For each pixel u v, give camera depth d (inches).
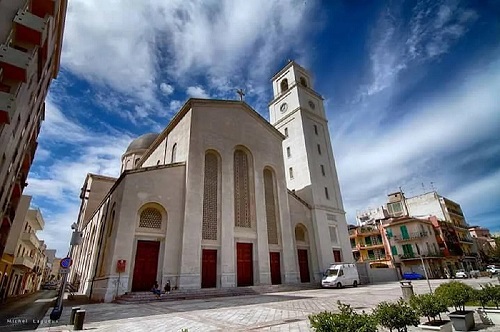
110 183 1567.4
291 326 299.9
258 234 894.4
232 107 1037.8
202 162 866.1
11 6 322.0
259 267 849.5
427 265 1524.4
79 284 1169.4
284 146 1370.6
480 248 2191.2
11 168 444.5
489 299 308.3
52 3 369.1
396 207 2178.9
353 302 491.5
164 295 626.8
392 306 212.8
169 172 808.3
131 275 660.7
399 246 1653.5
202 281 746.8
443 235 1674.5
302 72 1534.2
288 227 1005.8
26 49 334.6
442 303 287.4
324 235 1119.0
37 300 943.0
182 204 794.2
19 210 1137.4
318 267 1053.2
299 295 659.4
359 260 1809.8
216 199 873.5
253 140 1050.7
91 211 1461.6
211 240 807.1
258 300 570.6
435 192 2016.5
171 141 1050.7
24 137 486.9
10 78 305.0
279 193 1045.8
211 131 934.4
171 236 738.2
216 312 417.4
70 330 321.4
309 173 1207.6
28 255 1412.4
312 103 1446.9
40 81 454.3
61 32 519.2
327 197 1234.0
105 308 504.1
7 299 1008.2
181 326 320.2
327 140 1401.3
